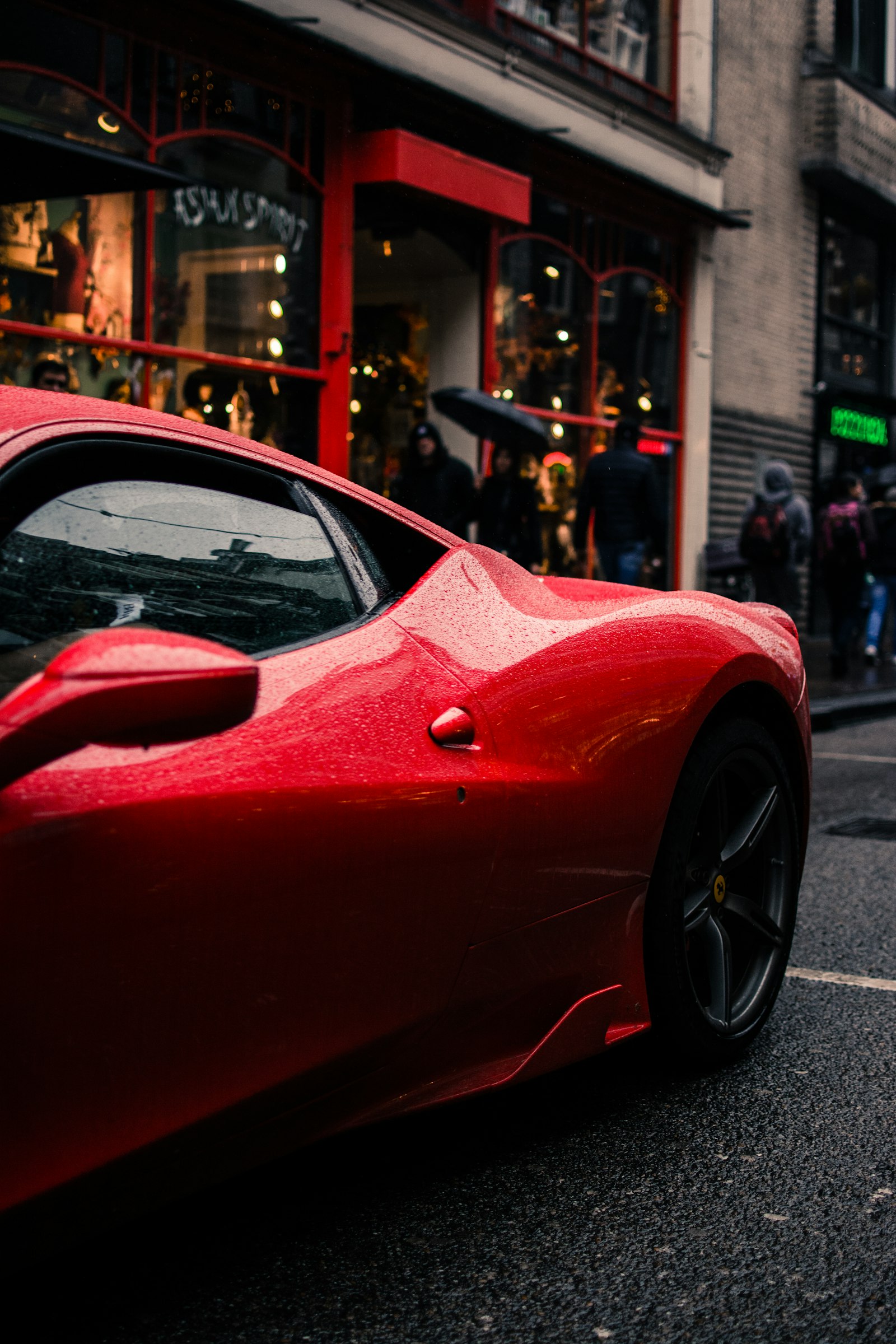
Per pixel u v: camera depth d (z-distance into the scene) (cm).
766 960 320
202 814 183
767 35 1484
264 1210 238
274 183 911
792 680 323
